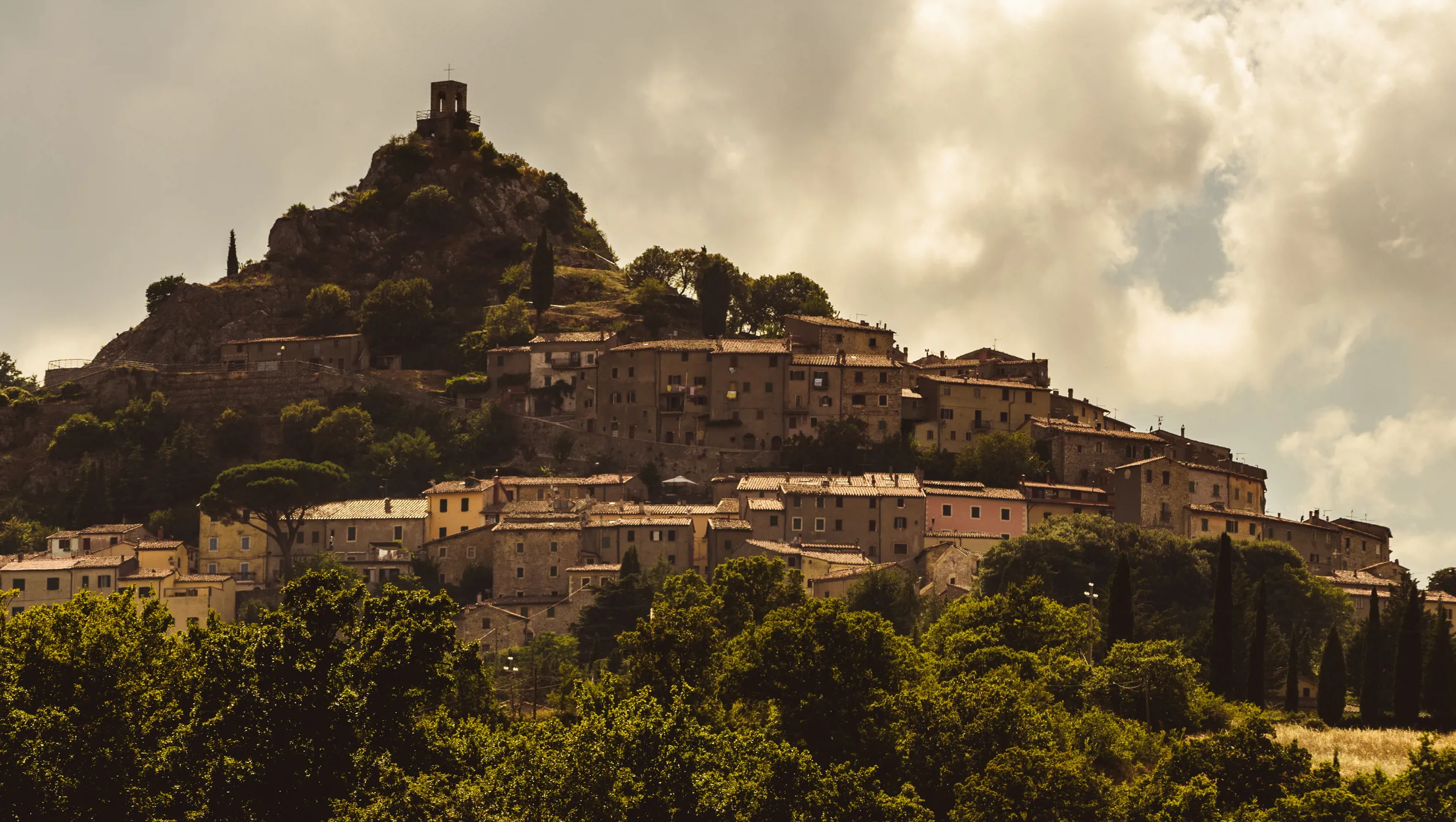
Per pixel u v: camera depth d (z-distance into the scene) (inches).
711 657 5428.2
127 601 3801.7
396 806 3454.7
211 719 3400.6
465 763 3954.2
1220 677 5964.6
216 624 3644.2
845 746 4795.8
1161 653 5570.9
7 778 3196.4
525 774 3762.3
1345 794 4082.2
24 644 3513.8
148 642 3720.5
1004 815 4229.8
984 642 5738.2
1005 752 4375.0
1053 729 4788.4
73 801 3287.4
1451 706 5856.3
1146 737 5083.7
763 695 5032.0
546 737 3924.7
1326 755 5329.7
